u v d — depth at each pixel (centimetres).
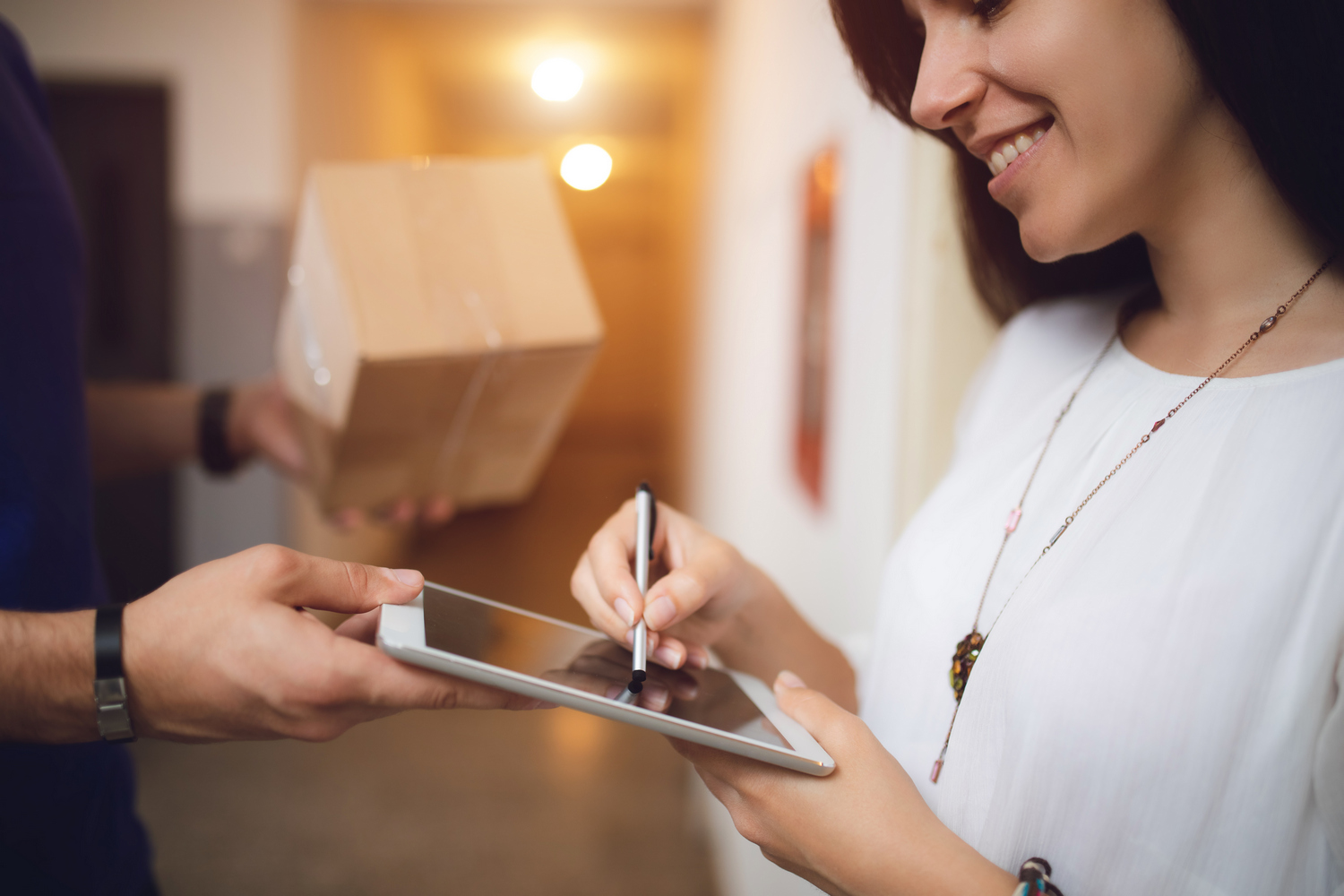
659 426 706
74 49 283
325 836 184
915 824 55
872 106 71
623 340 755
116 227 292
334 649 53
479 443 99
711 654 75
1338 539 52
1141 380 62
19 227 69
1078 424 64
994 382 75
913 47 66
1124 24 53
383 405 87
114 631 53
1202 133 56
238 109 286
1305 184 53
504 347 86
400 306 85
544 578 374
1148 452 59
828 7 69
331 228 87
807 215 147
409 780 208
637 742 233
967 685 60
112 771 72
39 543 66
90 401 106
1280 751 52
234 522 289
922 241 93
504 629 61
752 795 57
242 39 284
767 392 189
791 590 157
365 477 98
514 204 93
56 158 77
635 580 64
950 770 60
